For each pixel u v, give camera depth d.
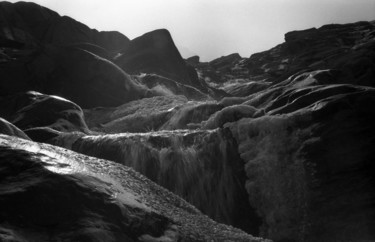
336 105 9.94
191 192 10.87
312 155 9.75
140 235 4.67
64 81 19.58
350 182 9.38
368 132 9.66
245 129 11.06
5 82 19.02
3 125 8.84
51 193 4.35
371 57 22.20
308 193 9.54
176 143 11.34
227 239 5.94
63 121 14.93
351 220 9.14
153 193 6.34
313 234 9.27
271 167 10.24
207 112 14.75
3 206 4.10
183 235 5.20
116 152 11.53
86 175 4.86
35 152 4.83
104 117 17.92
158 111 16.88
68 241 4.09
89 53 20.17
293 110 11.03
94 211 4.47
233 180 10.73
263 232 9.96
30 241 3.93
